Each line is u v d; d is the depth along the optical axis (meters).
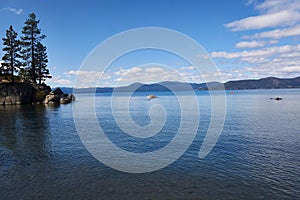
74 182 12.64
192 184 12.35
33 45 72.19
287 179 12.91
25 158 17.02
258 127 29.06
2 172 14.17
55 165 15.41
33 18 70.94
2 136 24.73
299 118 36.84
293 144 20.47
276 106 59.28
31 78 74.69
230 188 11.87
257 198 10.80
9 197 11.03
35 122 34.91
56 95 76.50
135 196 11.05
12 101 66.50
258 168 14.62
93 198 10.87
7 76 72.06
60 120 37.12
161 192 11.46
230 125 30.86
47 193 11.39
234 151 18.55
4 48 65.81
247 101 80.31
